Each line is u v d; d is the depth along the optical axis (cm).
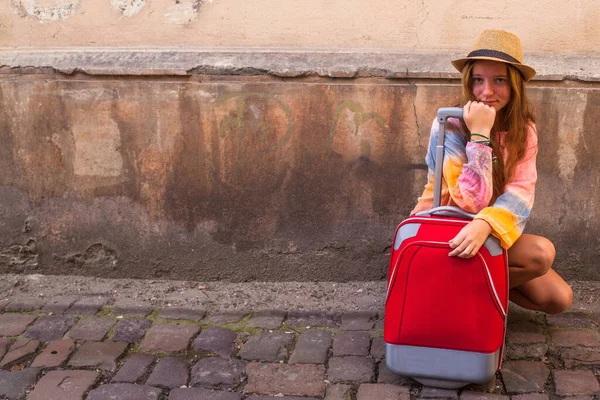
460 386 256
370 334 302
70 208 355
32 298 345
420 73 318
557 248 333
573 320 305
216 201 346
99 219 355
